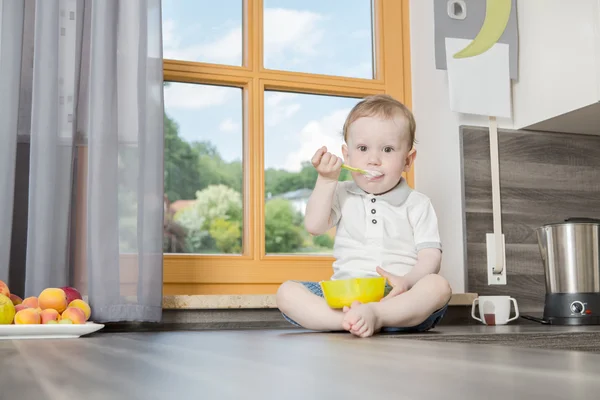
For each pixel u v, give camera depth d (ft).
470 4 6.93
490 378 1.05
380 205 5.10
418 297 4.26
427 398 0.80
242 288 6.48
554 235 5.96
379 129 5.03
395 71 7.29
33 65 5.58
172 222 6.60
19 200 5.53
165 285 6.25
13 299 4.58
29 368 1.53
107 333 4.90
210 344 2.65
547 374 1.11
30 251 5.23
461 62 6.81
